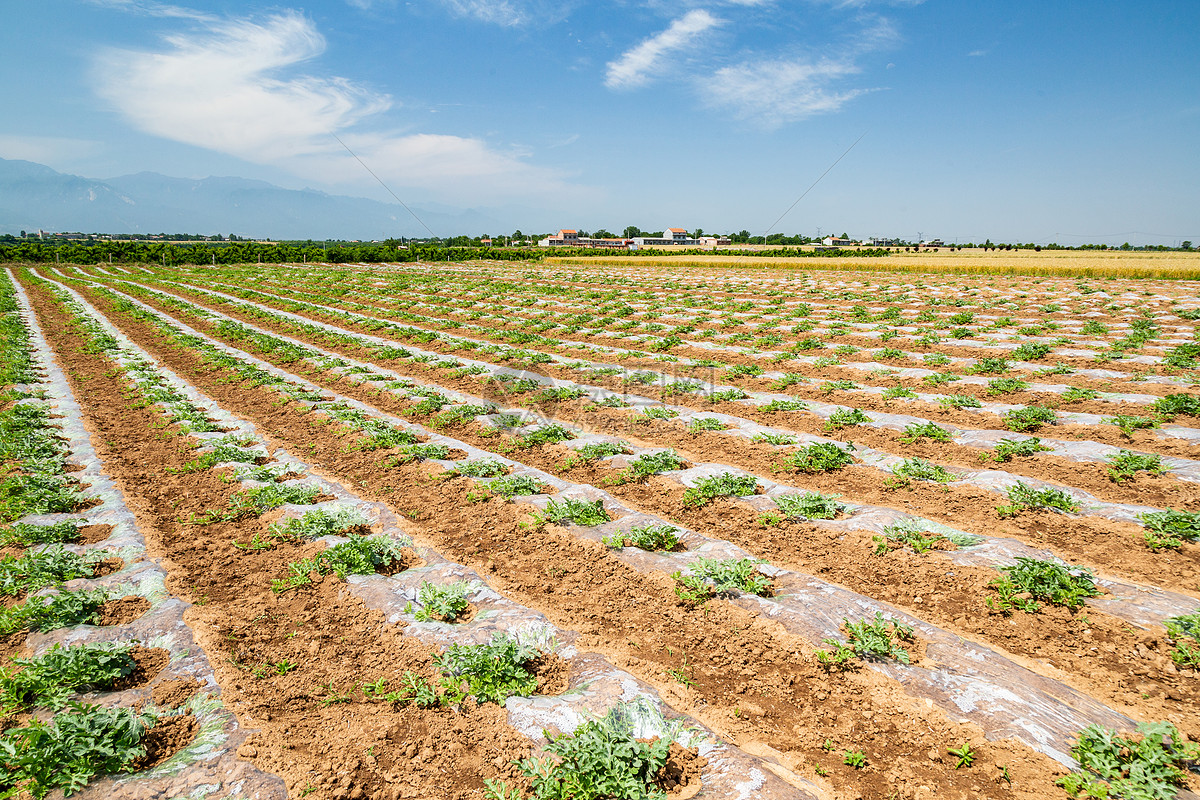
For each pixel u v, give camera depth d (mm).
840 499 9789
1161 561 7430
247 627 6754
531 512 9367
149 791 4480
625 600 7219
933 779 4727
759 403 14680
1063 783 4516
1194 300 28875
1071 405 13414
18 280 53844
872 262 68750
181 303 36531
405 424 14516
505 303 36031
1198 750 4609
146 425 14305
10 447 11727
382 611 6969
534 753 4941
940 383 15727
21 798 4406
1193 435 10930
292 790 4609
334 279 54469
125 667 5848
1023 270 53500
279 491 10125
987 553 7641
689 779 4699
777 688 5754
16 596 7082
